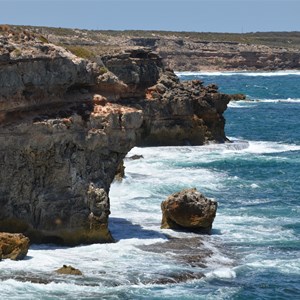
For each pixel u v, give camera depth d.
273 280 43.66
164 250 47.41
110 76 51.19
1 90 44.41
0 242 43.06
